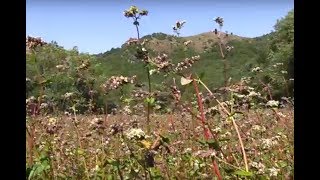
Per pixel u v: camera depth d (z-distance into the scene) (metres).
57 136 6.17
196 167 4.87
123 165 4.06
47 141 5.57
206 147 4.30
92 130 5.80
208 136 3.89
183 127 6.97
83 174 5.24
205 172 4.84
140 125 5.59
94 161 5.58
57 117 6.43
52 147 5.64
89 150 5.84
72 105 6.85
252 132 6.45
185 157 5.13
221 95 5.28
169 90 4.42
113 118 6.46
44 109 6.50
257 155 5.41
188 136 6.40
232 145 5.51
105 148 5.26
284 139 5.98
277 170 4.54
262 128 6.48
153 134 4.84
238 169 3.82
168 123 7.06
